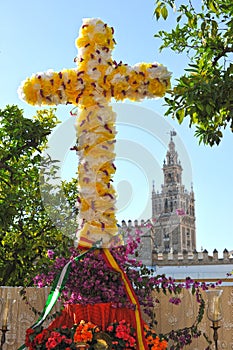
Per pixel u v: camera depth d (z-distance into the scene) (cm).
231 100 519
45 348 394
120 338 388
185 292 588
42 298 607
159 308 588
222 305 578
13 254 962
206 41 617
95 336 385
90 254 421
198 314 566
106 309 400
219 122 586
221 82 518
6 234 1009
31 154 977
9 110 983
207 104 506
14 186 983
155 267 497
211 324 577
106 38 402
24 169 1004
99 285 414
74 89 393
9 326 602
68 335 390
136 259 421
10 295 610
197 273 2152
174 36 672
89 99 390
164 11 600
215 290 540
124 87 396
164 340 420
